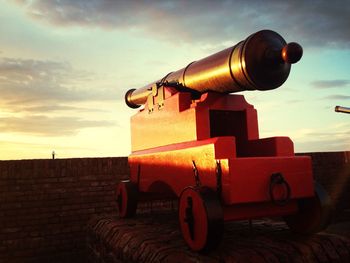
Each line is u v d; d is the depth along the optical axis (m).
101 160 6.02
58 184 5.76
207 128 3.26
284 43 3.01
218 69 3.15
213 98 3.32
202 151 2.98
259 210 2.88
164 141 3.85
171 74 4.11
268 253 2.61
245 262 2.49
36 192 5.64
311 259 2.67
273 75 2.98
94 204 5.92
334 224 6.53
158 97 4.02
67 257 5.70
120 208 4.81
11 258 5.45
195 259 2.57
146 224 4.16
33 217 5.60
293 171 2.87
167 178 3.62
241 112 3.44
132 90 5.38
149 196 4.80
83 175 5.90
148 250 3.02
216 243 2.58
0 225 5.45
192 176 3.12
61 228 5.72
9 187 5.52
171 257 2.70
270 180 2.74
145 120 4.37
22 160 5.61
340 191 7.27
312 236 3.02
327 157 7.29
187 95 3.58
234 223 3.90
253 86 2.99
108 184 6.02
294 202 3.01
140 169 4.43
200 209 2.64
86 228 5.52
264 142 3.17
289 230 3.35
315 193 2.96
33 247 5.56
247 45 2.87
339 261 2.74
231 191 2.64
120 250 3.59
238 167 2.68
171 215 4.88
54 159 5.78
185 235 2.87
